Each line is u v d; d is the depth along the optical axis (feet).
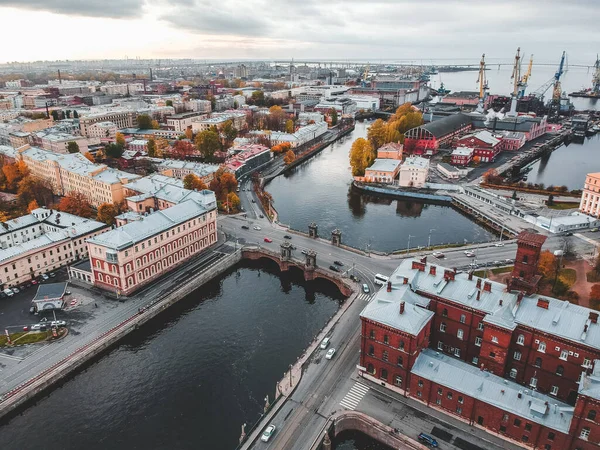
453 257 613.52
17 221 640.99
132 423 362.94
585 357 331.98
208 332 481.05
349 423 351.87
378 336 368.89
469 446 323.37
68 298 518.37
